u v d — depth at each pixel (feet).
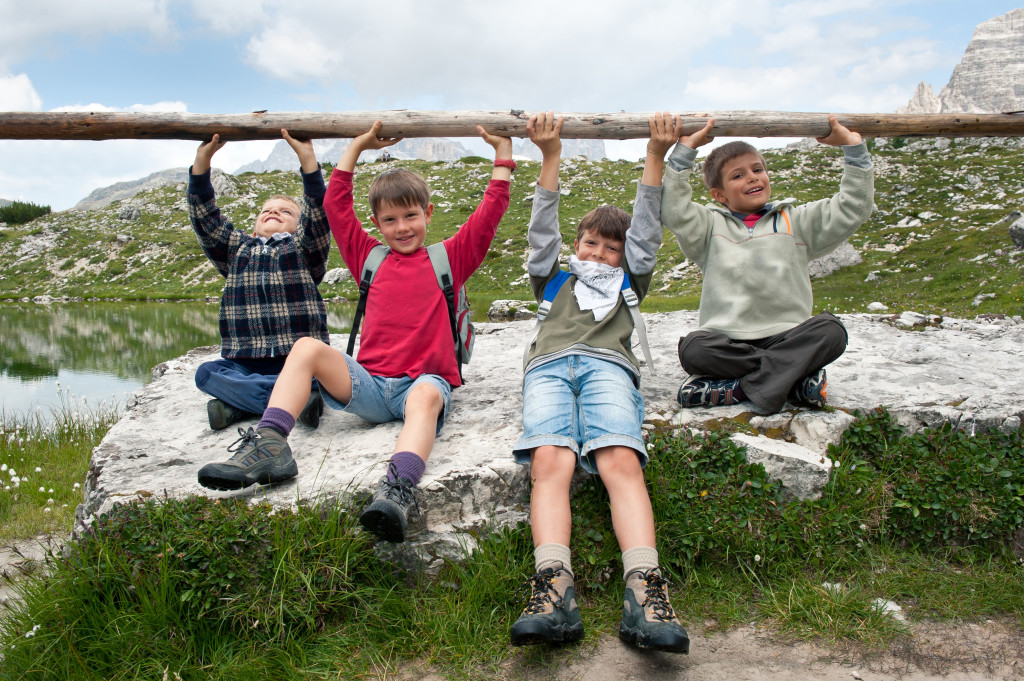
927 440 9.53
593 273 9.83
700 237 10.24
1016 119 10.14
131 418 11.07
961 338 15.65
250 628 7.22
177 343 50.06
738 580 8.19
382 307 9.80
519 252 91.56
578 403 8.68
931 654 7.00
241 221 120.37
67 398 29.30
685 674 6.68
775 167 110.73
